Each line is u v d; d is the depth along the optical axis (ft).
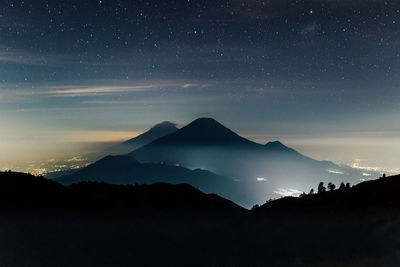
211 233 179.32
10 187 159.94
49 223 135.23
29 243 112.98
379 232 110.73
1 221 125.70
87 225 143.54
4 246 107.24
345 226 128.57
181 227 180.34
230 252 144.66
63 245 118.32
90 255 116.78
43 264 102.06
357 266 78.33
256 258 127.75
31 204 150.51
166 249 140.36
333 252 110.32
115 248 127.75
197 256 138.31
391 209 131.95
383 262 79.25
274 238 149.69
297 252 123.65
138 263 121.29
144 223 166.91
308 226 146.61
